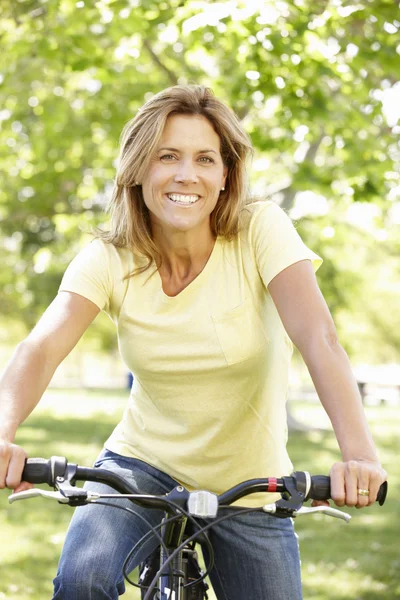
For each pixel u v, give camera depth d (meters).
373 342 45.38
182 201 3.15
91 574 2.91
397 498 11.61
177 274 3.27
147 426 3.36
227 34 9.16
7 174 16.22
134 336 3.26
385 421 25.25
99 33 10.70
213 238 3.28
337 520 10.09
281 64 9.37
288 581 3.29
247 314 3.21
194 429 3.26
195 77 12.52
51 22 10.27
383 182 11.30
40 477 2.61
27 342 3.07
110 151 15.96
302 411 28.94
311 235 18.77
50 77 13.37
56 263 22.73
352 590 7.09
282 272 3.13
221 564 3.35
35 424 20.97
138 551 3.01
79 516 3.13
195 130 3.16
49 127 13.31
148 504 2.67
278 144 11.18
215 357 3.17
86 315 3.24
